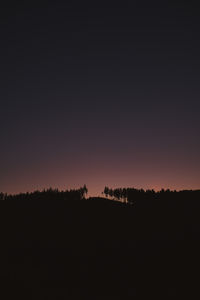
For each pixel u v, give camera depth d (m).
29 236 72.81
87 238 69.75
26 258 54.81
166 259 50.94
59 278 44.53
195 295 37.06
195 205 100.31
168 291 39.00
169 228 74.38
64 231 77.56
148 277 44.44
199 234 63.50
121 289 40.34
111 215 95.31
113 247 60.72
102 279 44.38
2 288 36.62
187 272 44.78
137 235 69.75
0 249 60.91
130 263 50.69
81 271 47.81
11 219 92.81
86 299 35.84
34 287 38.56
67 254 57.38
